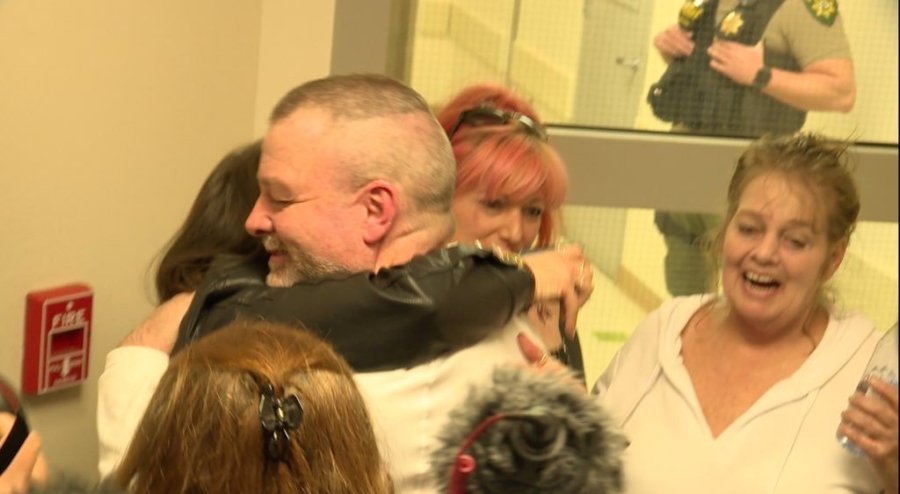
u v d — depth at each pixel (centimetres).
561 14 219
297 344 108
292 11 207
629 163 222
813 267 156
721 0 220
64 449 191
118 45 182
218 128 204
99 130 182
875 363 142
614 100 223
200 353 106
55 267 182
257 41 208
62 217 180
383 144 128
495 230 163
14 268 175
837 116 228
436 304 124
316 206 128
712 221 226
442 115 171
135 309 197
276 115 133
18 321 179
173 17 189
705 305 170
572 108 223
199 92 198
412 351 126
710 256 176
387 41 211
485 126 165
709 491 153
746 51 223
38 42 170
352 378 108
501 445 101
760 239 157
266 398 101
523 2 218
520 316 141
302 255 130
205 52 197
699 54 223
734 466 153
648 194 224
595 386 174
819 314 162
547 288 147
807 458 151
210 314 133
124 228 191
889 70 226
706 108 225
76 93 177
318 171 128
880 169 229
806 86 225
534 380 107
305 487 101
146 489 102
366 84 133
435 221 132
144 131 190
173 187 198
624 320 230
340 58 209
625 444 107
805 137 165
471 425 104
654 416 162
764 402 155
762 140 166
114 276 192
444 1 216
